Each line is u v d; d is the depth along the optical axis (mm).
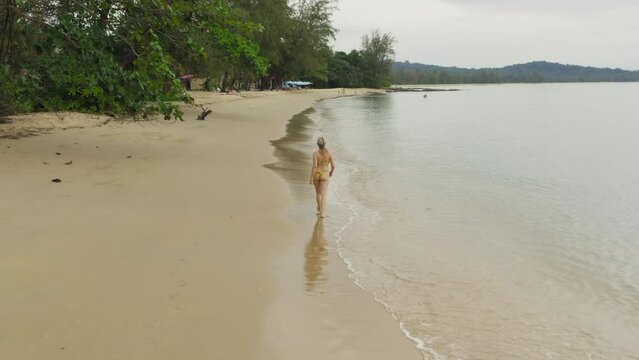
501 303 6148
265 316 5219
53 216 7824
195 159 14453
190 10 14219
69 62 13242
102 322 4703
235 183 11523
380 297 6086
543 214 10578
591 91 147750
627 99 89250
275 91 76500
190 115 28703
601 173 15688
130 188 10180
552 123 36594
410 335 5180
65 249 6465
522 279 6980
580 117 43594
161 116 24484
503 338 5281
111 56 13648
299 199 10734
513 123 36312
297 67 74562
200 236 7547
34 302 4980
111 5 13430
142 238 7184
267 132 24359
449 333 5301
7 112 18156
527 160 18344
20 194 9008
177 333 4648
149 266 6172
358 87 127062
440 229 9203
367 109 52875
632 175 15336
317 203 9867
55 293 5203
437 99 88625
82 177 10836
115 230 7414
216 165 13711
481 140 24719
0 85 14422
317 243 7918
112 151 14594
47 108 19047
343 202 10891
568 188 13320
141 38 14117
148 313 4969
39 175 10672
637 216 10547
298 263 6977
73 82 13719
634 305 6285
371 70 131375
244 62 30750
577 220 10180
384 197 11648
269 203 9992
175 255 6645
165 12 13695
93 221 7738
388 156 18500
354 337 5008
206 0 14711
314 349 4688
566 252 8211
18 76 13125
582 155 19859
